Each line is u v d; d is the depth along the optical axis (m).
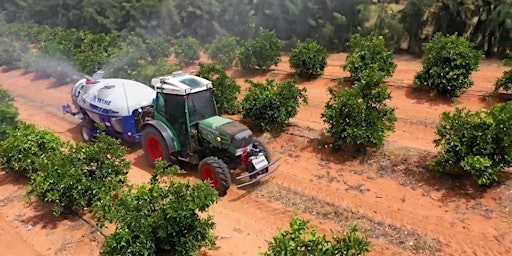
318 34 23.88
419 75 14.57
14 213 9.81
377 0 24.34
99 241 8.56
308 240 6.41
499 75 16.09
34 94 19.73
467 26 20.22
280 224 9.15
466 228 8.38
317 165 11.28
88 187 9.34
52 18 34.41
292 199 9.95
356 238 6.54
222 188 10.01
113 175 9.78
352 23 23.28
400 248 8.10
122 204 7.59
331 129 11.46
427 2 20.27
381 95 11.60
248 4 26.14
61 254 8.32
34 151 10.91
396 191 9.83
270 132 13.07
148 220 7.34
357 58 15.90
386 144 11.44
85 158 9.74
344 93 11.45
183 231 7.56
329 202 9.69
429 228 8.52
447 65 13.95
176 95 10.57
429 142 11.68
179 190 7.49
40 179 9.32
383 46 16.17
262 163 10.34
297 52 17.62
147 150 11.77
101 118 12.82
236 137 9.93
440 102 14.03
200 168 10.38
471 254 7.80
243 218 9.41
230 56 20.12
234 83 14.80
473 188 9.38
